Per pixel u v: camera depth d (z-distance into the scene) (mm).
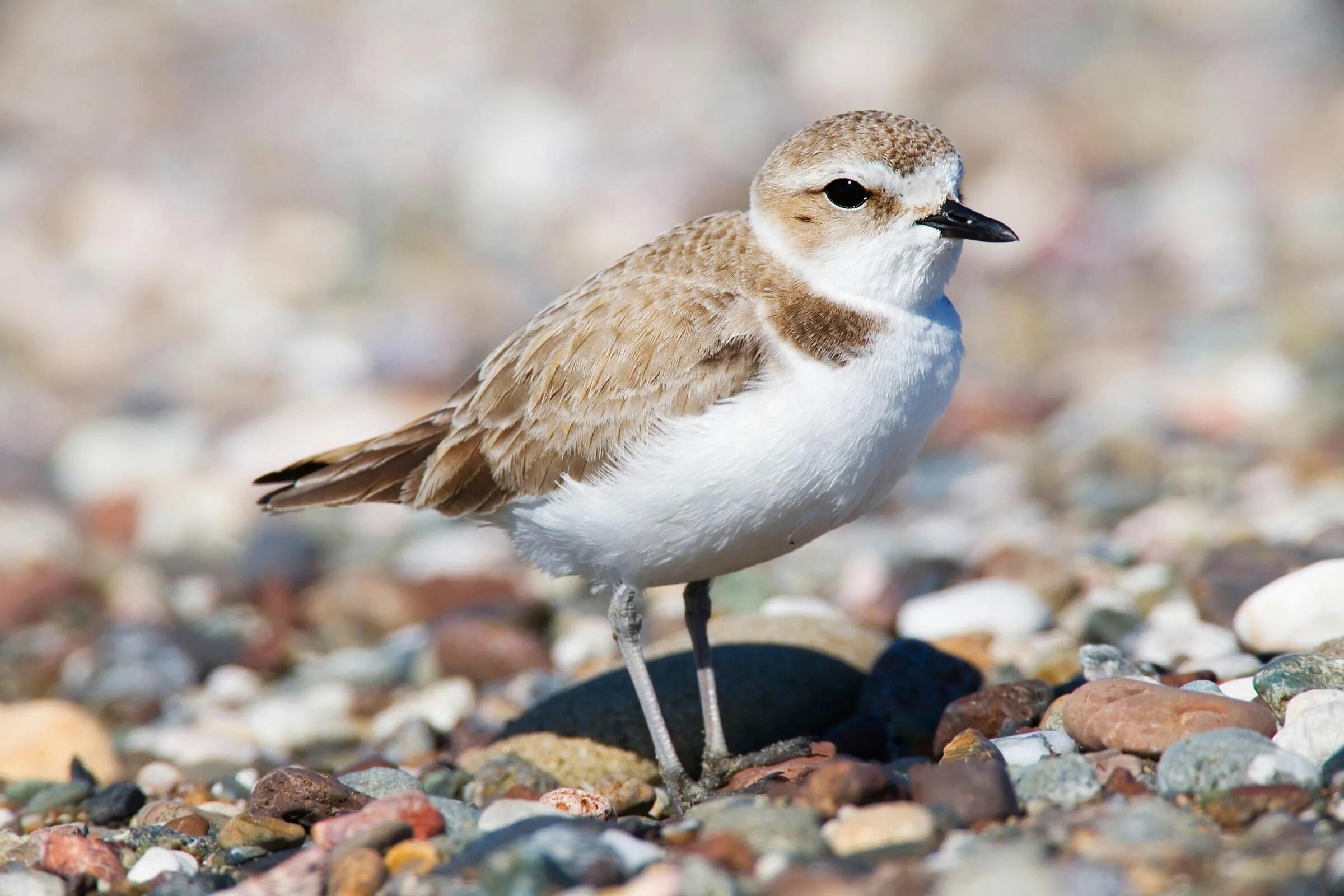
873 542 14609
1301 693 7691
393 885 6562
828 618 10211
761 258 8523
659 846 6840
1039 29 31625
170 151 29375
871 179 8211
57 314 24297
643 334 8375
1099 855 6098
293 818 7992
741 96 29531
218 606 14914
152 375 22578
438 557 15734
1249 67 29578
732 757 8852
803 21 32750
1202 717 7352
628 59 31375
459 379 21141
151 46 33000
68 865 7488
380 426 18734
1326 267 22000
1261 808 6441
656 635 12375
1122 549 12828
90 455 19797
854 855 6500
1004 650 10508
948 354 8477
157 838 8016
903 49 30812
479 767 9266
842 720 9508
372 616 14055
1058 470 16375
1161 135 27672
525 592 14125
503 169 27656
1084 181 26516
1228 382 17812
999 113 28625
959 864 6125
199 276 25438
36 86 31641
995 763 6980
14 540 17172
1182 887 5820
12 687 13133
